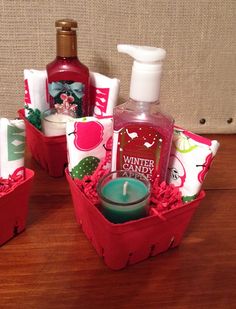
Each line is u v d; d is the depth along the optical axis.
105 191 0.38
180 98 0.68
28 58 0.61
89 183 0.42
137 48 0.37
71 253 0.41
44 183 0.54
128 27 0.61
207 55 0.65
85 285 0.37
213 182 0.56
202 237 0.44
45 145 0.52
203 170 0.39
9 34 0.59
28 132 0.57
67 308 0.34
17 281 0.37
